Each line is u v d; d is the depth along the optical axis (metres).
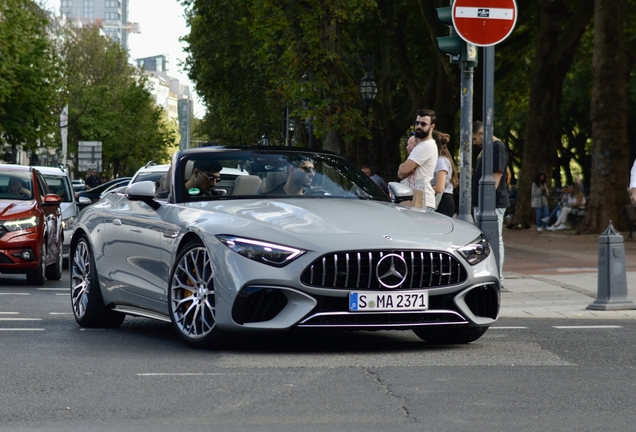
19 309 11.27
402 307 7.31
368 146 48.12
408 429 5.00
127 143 86.50
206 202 8.31
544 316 10.59
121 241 8.96
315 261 7.21
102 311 9.40
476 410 5.46
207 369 6.80
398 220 7.78
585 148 62.53
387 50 43.97
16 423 5.15
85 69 78.50
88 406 5.58
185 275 7.99
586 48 44.47
